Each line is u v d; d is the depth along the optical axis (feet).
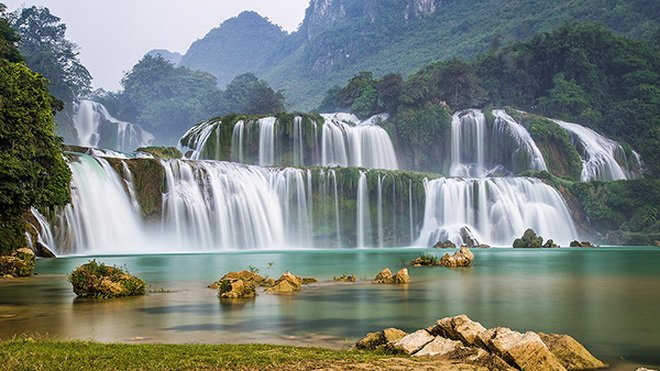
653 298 61.62
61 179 98.58
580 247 220.43
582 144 319.88
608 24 586.45
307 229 222.69
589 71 390.01
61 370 27.94
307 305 57.57
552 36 408.46
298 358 31.07
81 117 483.10
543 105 379.96
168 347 34.65
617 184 268.21
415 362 30.86
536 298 62.13
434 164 330.34
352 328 44.60
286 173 221.66
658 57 412.98
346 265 118.01
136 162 179.01
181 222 185.98
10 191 82.02
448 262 112.68
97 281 64.54
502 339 32.24
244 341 39.32
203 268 107.65
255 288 73.20
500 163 317.01
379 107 369.71
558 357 33.83
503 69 402.72
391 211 235.61
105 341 38.93
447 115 328.70
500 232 238.27
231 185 203.10
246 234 204.33
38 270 101.71
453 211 240.32
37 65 449.89
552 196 257.55
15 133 82.48
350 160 296.92
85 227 157.69
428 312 52.54
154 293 68.44
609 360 34.88
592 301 59.77
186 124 584.81
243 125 275.39
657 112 360.48
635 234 245.65
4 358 30.09
